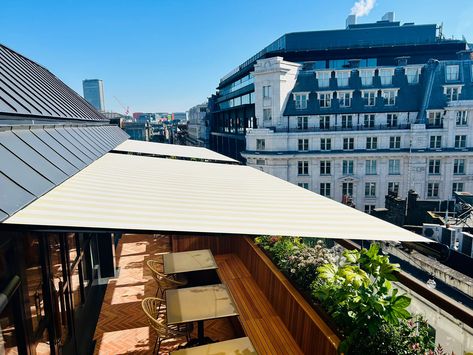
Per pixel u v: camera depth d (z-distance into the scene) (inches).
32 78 453.1
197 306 263.6
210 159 541.0
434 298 167.6
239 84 2672.2
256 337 279.3
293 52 2363.4
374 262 218.7
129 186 232.8
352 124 2023.9
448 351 223.6
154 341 303.6
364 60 2411.4
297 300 268.8
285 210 216.4
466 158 1921.8
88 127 489.1
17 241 188.2
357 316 203.2
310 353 243.9
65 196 177.0
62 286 265.1
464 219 1151.0
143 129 4402.1
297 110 2030.0
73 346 279.7
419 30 2731.3
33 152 215.0
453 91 1961.1
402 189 1988.2
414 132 1939.0
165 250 539.2
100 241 431.2
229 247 480.1
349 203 1689.2
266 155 1973.4
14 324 190.7
